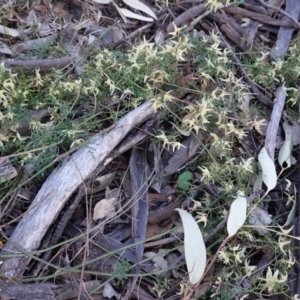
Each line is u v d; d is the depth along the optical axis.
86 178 0.66
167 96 0.68
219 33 0.87
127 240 0.69
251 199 0.67
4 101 0.68
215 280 0.66
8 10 0.84
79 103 0.74
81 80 0.71
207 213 0.70
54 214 0.63
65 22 0.87
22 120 0.70
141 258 0.67
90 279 0.66
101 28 0.87
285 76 0.81
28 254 0.60
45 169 0.67
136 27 0.89
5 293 0.59
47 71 0.78
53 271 0.65
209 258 0.66
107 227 0.70
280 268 0.68
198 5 0.89
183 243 0.68
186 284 0.62
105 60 0.73
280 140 0.79
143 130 0.71
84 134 0.69
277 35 0.91
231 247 0.64
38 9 0.87
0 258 0.62
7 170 0.66
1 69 0.69
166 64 0.73
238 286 0.65
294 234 0.69
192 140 0.74
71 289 0.64
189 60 0.77
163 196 0.72
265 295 0.65
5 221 0.68
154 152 0.73
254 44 0.89
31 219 0.63
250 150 0.77
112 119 0.73
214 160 0.69
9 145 0.68
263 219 0.69
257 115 0.79
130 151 0.74
